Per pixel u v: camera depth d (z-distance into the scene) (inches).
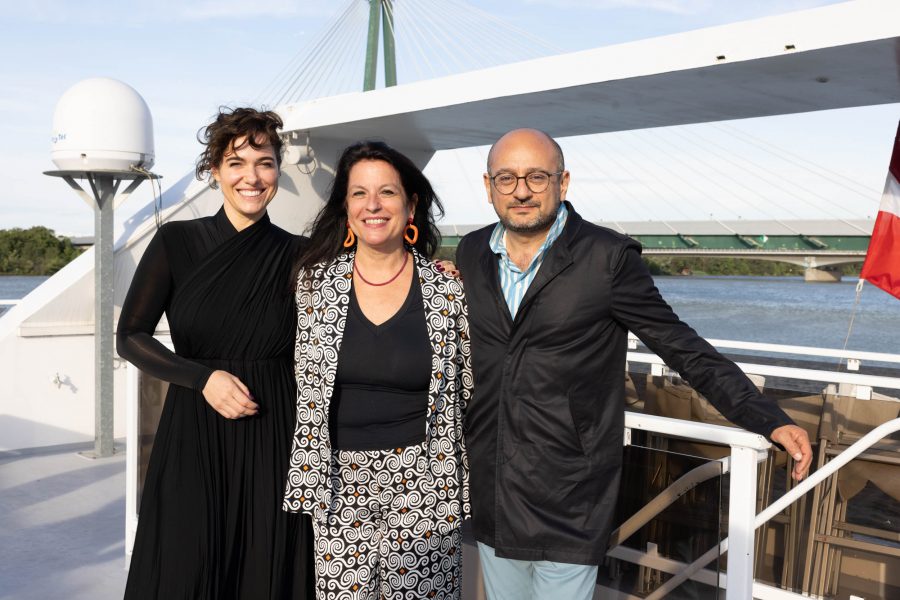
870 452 110.8
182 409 84.6
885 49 137.0
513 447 75.0
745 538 72.3
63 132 198.7
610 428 75.0
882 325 1651.1
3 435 214.1
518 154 72.7
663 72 157.9
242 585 86.4
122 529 158.2
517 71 182.1
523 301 73.2
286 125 240.8
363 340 77.7
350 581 78.7
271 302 85.0
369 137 253.3
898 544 106.7
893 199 167.3
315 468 77.7
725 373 70.4
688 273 3107.8
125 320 85.5
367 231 77.4
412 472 77.9
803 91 174.1
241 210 84.4
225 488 85.0
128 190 209.2
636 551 82.0
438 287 78.6
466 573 99.0
